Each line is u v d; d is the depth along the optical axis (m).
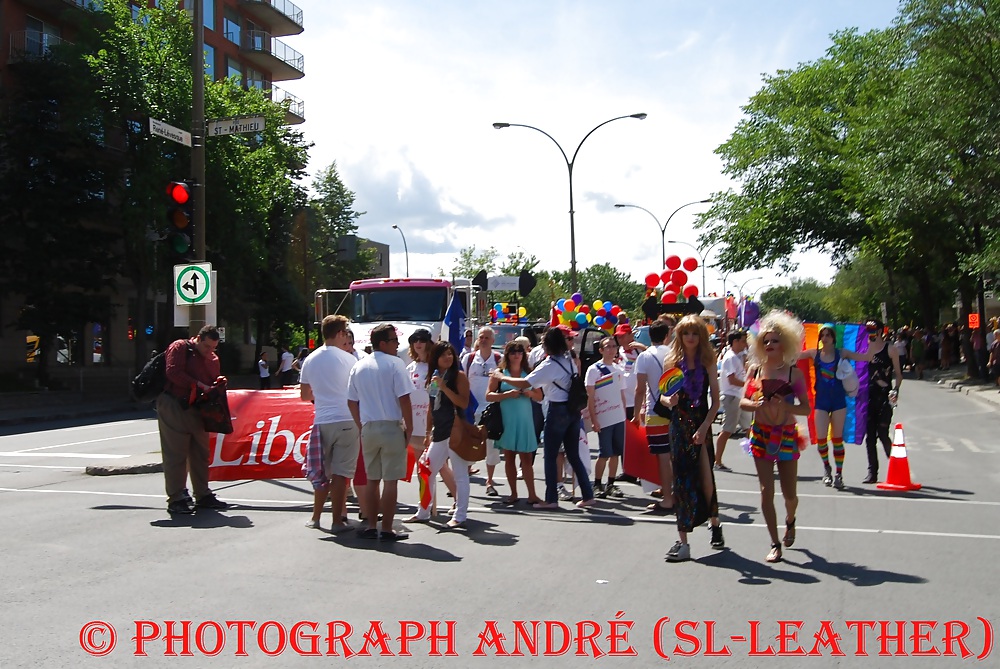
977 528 8.73
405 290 18.70
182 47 36.78
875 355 11.55
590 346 15.84
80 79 34.00
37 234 33.59
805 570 7.12
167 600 6.29
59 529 8.81
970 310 36.03
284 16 53.78
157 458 14.04
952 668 5.03
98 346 40.97
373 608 6.12
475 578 6.92
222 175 37.62
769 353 7.41
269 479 11.59
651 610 6.06
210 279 13.69
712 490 7.70
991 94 24.92
